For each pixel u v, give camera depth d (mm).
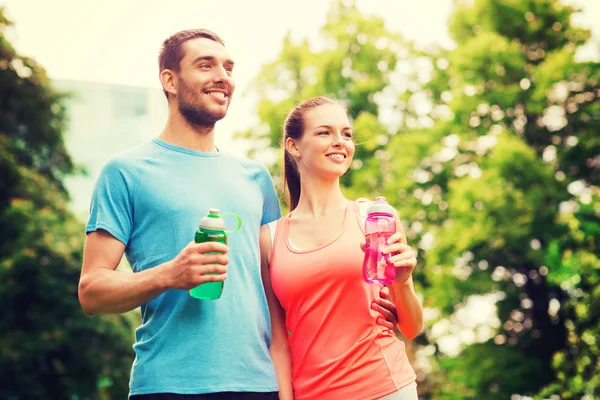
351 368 3371
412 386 3410
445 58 18750
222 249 2984
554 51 16500
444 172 17422
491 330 16641
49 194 19000
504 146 15141
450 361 16188
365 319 3441
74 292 17406
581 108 16297
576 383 12594
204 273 2979
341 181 18641
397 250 3223
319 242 3594
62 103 20656
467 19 17531
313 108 3777
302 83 19953
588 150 15891
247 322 3303
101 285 3139
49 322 17047
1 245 17781
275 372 3391
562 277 13469
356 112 19469
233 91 3586
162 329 3250
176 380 3170
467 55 16547
